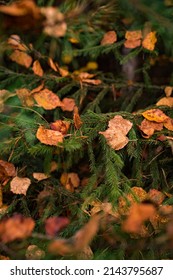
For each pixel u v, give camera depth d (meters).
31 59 1.21
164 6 1.12
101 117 1.00
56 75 1.25
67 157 1.09
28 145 0.99
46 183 1.05
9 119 1.09
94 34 1.26
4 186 1.01
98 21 1.23
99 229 0.93
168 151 1.03
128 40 1.17
